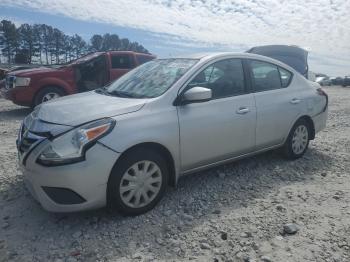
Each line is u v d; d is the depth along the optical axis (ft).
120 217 12.23
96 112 11.91
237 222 11.97
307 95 18.22
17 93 30.68
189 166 13.64
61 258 10.03
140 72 15.71
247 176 16.08
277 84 17.19
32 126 12.12
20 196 13.74
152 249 10.48
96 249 10.46
